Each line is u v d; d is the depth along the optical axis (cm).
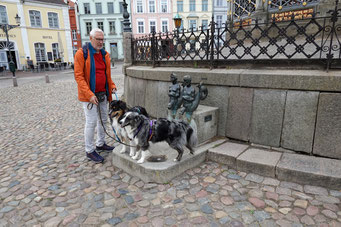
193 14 4312
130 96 695
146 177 327
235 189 304
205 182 322
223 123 430
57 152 456
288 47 563
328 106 325
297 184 306
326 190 289
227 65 439
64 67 3288
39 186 330
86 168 381
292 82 346
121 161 366
